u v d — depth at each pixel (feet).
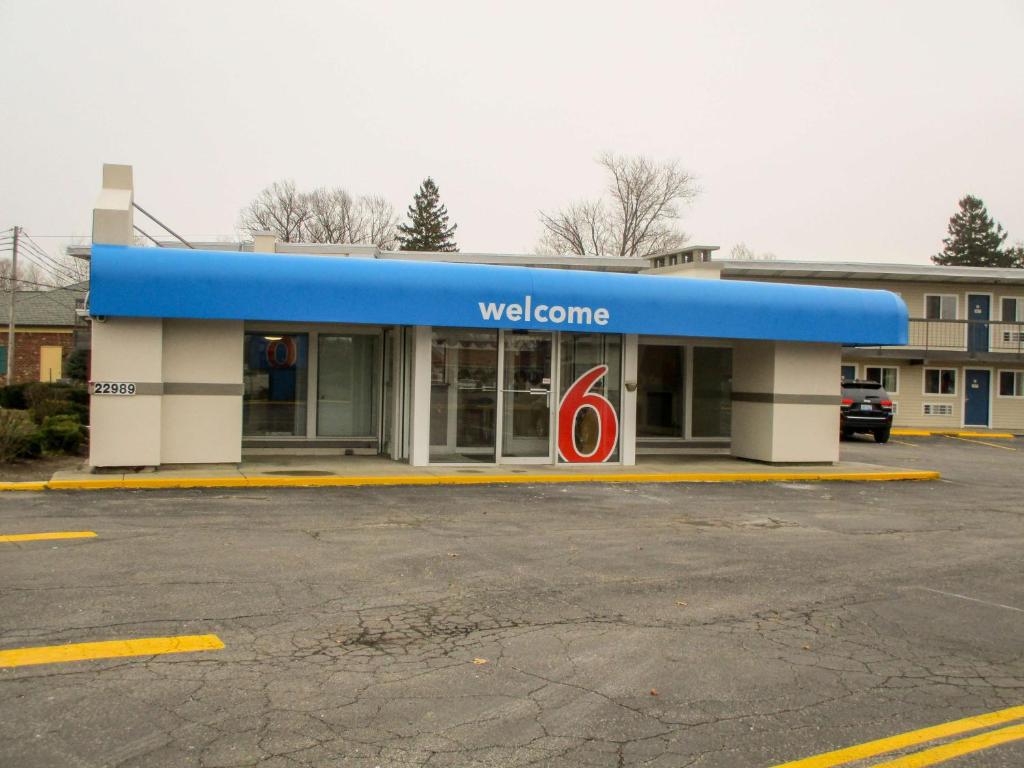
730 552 32.73
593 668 19.99
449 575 27.61
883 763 15.74
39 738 15.34
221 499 39.91
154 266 44.34
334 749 15.42
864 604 26.37
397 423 54.08
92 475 44.21
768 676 20.01
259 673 18.81
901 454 79.46
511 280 50.08
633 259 101.40
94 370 45.32
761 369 59.88
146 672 18.58
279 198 224.33
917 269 109.81
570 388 54.80
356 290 47.26
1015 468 68.59
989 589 28.66
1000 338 115.44
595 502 43.19
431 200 245.24
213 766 14.60
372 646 20.85
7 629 20.89
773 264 105.70
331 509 38.24
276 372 56.24
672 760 15.55
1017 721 17.92
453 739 16.02
